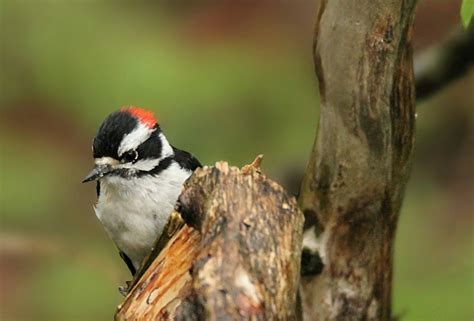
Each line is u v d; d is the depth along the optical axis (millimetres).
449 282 11281
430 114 14773
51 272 13000
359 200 7488
